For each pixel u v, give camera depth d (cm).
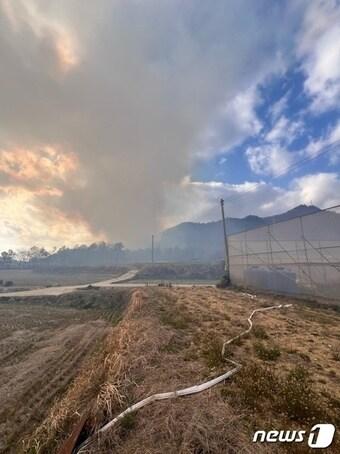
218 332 1116
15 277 9144
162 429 451
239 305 1842
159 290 3036
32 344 1480
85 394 667
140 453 407
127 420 487
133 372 696
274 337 1038
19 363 1187
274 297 2298
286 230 2338
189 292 2780
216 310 1630
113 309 2719
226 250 3675
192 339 1014
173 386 597
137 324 1209
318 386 630
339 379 670
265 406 537
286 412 513
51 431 552
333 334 1089
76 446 461
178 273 8850
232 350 878
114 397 569
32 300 3275
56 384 952
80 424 510
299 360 796
